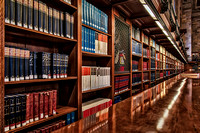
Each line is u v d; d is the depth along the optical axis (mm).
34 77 1511
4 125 1148
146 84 4820
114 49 2742
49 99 1562
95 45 2285
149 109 930
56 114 1637
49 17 1631
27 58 1426
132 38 3574
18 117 1272
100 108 2270
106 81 2512
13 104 1240
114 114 827
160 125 665
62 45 2055
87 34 2109
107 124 676
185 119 746
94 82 2229
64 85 2035
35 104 1427
